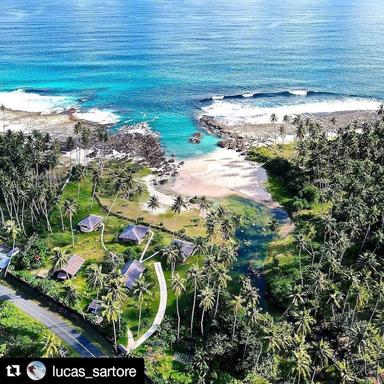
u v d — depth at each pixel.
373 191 140.88
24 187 140.38
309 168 171.62
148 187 171.62
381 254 126.50
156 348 99.00
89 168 181.25
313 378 90.56
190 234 141.38
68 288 109.50
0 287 117.94
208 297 96.06
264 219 153.62
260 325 92.12
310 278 112.06
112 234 140.38
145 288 102.19
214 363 95.81
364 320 104.00
